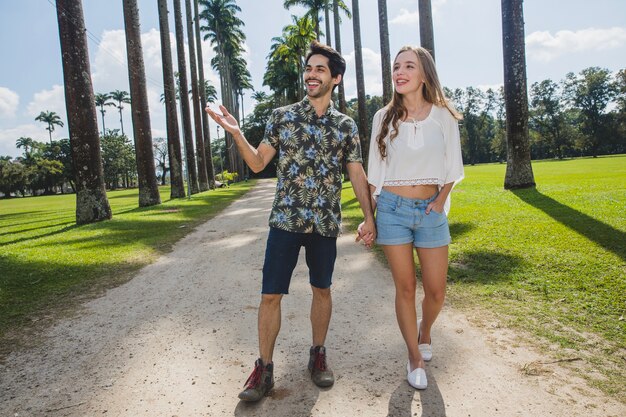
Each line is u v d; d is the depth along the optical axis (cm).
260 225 1065
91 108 1241
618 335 297
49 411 237
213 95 7062
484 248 566
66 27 1178
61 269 623
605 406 219
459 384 251
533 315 345
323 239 255
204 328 364
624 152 7862
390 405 231
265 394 248
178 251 766
